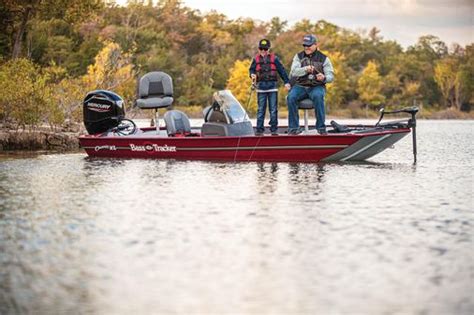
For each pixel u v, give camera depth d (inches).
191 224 356.8
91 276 268.5
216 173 556.4
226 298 246.1
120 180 518.9
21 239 323.6
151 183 502.0
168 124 668.1
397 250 304.8
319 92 622.2
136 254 297.9
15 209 397.1
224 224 357.1
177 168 589.9
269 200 428.1
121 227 349.4
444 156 737.0
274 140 620.7
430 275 269.1
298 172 562.3
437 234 335.6
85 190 469.1
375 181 515.8
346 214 384.5
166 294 249.9
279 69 641.0
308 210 395.9
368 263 284.7
